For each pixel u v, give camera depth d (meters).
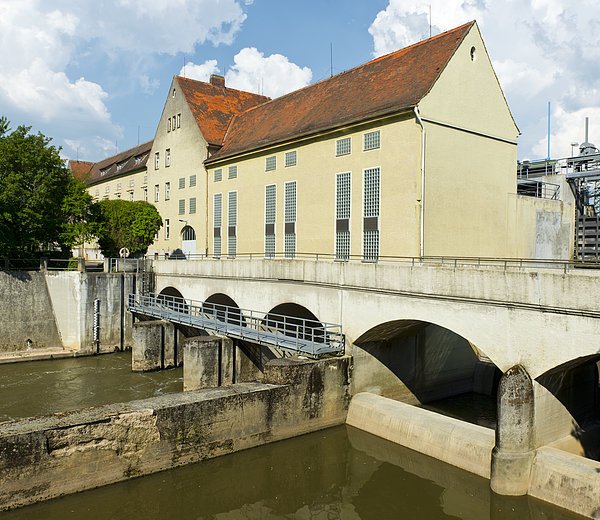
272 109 40.19
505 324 16.97
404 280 20.28
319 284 24.53
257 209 36.12
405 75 28.06
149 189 52.69
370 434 21.14
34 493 14.73
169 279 38.06
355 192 27.97
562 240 34.66
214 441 18.19
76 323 36.03
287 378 20.25
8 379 29.55
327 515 15.46
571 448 17.42
